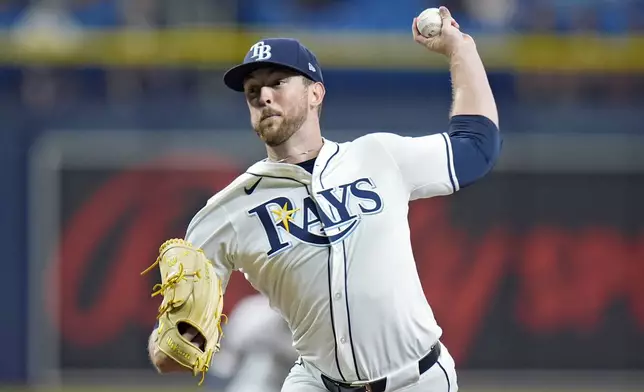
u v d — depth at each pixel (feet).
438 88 144.56
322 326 54.60
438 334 55.77
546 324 139.33
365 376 54.54
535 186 140.36
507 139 140.46
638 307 139.64
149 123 140.36
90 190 139.85
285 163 55.36
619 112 141.28
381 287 53.67
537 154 140.36
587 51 143.95
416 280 55.21
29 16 153.99
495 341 138.82
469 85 58.18
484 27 156.04
